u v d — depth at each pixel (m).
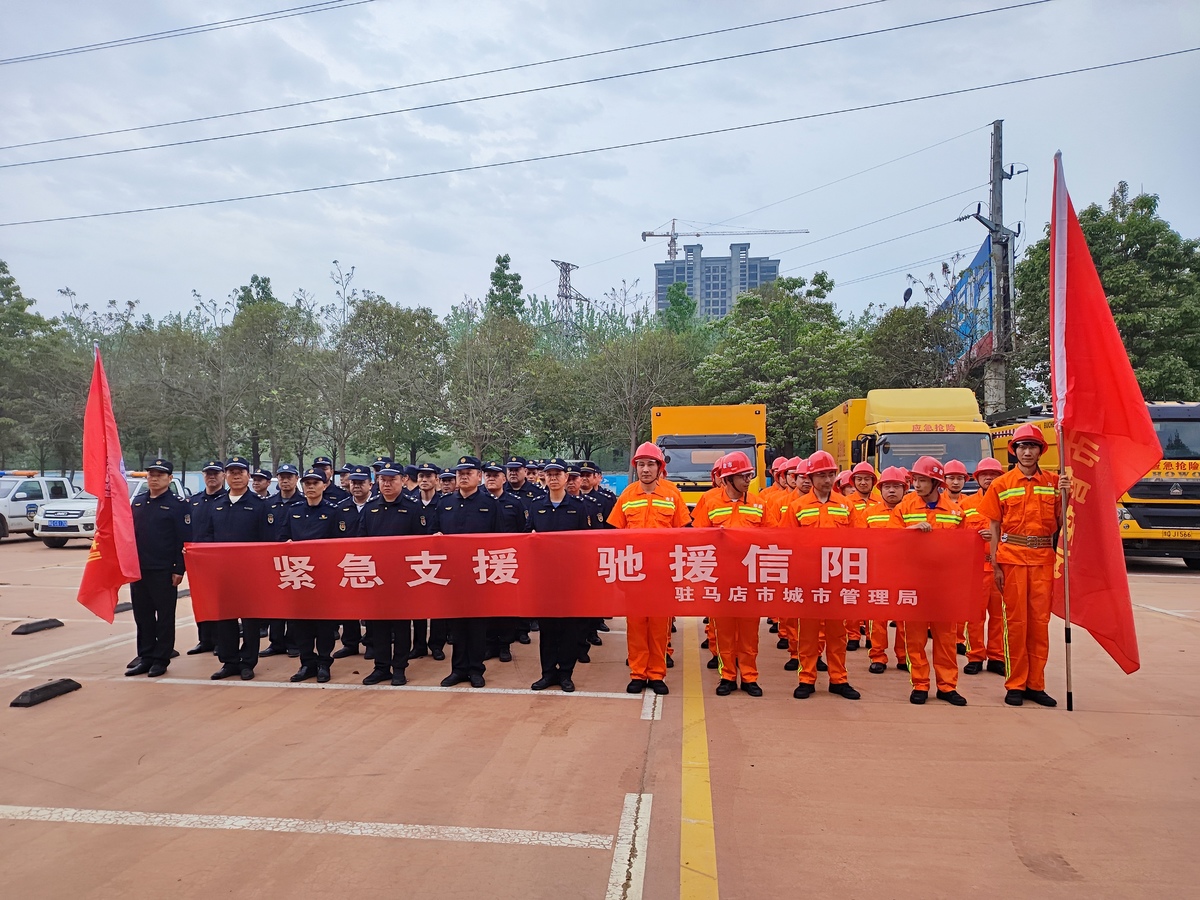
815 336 26.72
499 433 26.95
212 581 6.42
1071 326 5.65
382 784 4.23
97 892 3.18
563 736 5.00
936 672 5.82
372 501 6.85
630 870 3.32
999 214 17.97
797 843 3.55
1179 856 3.42
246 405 30.22
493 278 40.88
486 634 7.27
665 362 28.94
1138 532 12.66
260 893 3.16
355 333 27.45
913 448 12.66
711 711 5.54
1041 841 3.56
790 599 5.86
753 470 6.07
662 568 5.97
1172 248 21.61
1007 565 5.73
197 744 4.89
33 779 4.36
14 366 29.44
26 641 8.05
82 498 18.59
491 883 3.22
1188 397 20.16
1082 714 5.43
